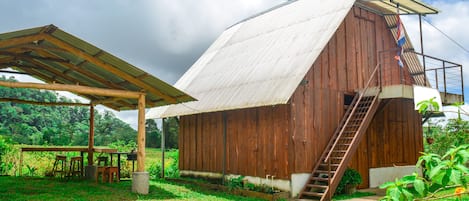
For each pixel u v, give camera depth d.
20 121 45.41
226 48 19.20
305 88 13.29
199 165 17.20
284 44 15.04
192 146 17.83
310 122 13.30
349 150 12.55
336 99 14.07
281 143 13.03
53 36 11.45
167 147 36.50
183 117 18.69
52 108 54.00
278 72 13.61
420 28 14.58
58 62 13.44
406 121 16.61
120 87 14.29
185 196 12.45
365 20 15.39
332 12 14.47
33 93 52.56
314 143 13.30
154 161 24.55
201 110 15.67
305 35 14.41
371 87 14.02
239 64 16.50
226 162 15.52
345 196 12.91
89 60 12.05
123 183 14.77
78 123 50.41
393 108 16.14
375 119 15.38
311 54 13.05
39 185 13.80
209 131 16.73
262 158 13.77
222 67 17.62
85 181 15.25
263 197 12.55
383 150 15.51
